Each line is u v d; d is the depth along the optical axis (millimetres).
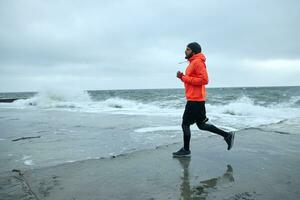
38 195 3080
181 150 4684
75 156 5086
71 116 12586
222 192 3092
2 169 4301
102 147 5824
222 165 4137
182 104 18500
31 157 5066
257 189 3168
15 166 4480
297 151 4949
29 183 3459
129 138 6789
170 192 3109
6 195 3094
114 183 3414
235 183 3369
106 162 4383
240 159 4457
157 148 5312
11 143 6402
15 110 17203
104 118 11438
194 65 4363
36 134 7613
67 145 6090
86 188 3262
